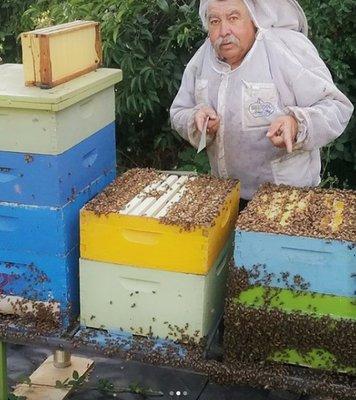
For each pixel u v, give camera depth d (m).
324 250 2.58
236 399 3.67
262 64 3.27
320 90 3.23
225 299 2.84
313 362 2.67
